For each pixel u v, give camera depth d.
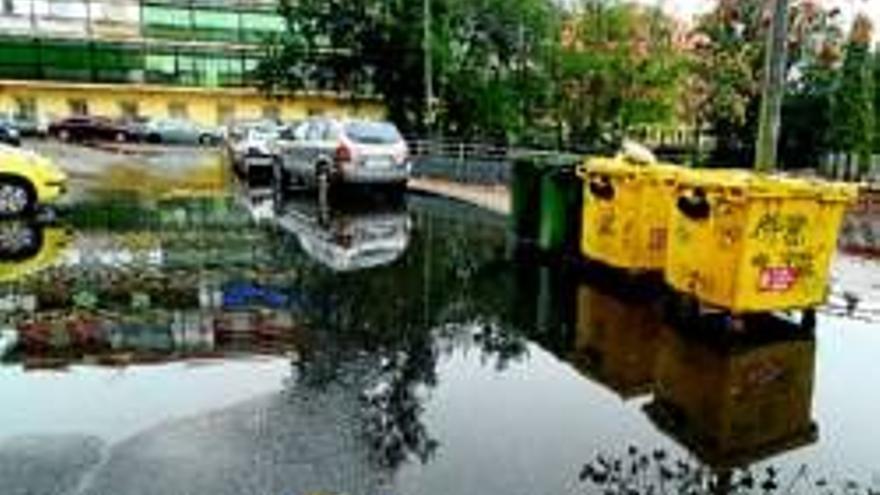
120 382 6.44
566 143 40.62
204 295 9.32
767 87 10.53
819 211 8.07
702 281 8.29
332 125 19.91
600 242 10.66
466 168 25.30
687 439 5.63
